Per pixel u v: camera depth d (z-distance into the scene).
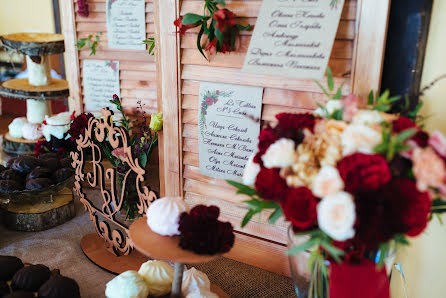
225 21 0.84
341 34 0.80
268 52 0.82
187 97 0.99
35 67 1.76
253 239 0.98
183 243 0.71
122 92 1.62
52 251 1.05
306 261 0.68
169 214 0.75
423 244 0.89
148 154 1.14
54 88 1.75
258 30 0.83
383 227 0.56
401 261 0.92
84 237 1.11
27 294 0.77
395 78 0.81
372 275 0.65
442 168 0.55
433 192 0.61
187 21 0.87
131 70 1.58
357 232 0.59
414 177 0.59
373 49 0.77
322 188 0.58
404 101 0.81
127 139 0.94
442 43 0.79
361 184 0.56
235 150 0.94
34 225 1.14
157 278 0.83
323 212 0.57
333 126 0.62
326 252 0.66
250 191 0.70
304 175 0.60
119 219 1.17
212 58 0.92
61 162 1.25
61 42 1.67
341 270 0.65
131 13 1.51
